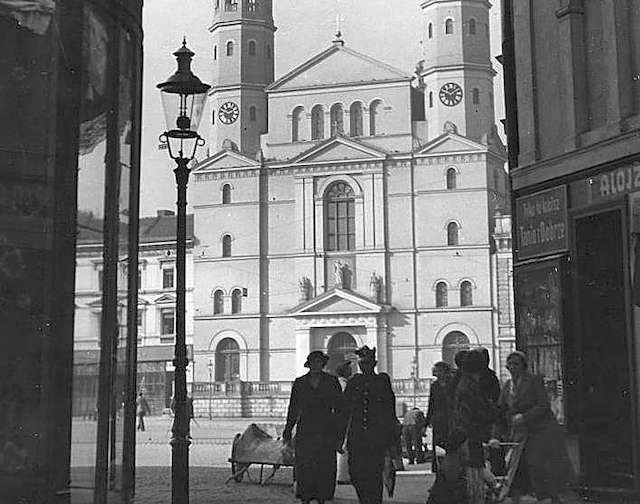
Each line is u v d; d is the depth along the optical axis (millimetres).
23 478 6535
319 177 74000
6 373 6488
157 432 47156
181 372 11922
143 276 78000
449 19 74812
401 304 71125
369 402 10633
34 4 6781
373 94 74938
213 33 80000
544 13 13922
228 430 48500
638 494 11445
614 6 12328
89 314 7254
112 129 7680
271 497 14547
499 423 9531
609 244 12539
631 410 11797
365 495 10578
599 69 12797
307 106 76000
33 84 6758
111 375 7566
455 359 9633
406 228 72000
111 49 7676
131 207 8266
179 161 12117
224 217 75062
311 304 71625
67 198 6926
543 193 13570
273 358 72875
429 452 22906
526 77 14227
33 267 6688
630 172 11859
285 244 74125
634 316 11734
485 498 9047
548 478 10664
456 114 73688
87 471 7180
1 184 6523
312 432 10781
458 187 71375
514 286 14117
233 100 78438
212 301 74188
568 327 12773
